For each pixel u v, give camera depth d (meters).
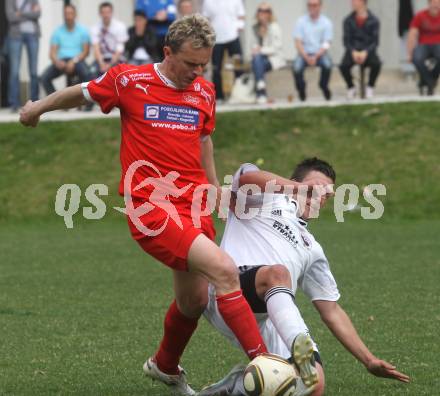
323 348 22.80
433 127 54.34
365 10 59.66
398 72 77.69
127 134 18.27
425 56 60.41
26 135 55.41
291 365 16.69
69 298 29.31
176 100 18.19
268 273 17.64
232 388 17.59
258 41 60.88
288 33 79.31
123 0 77.38
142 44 58.66
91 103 18.80
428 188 49.53
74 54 59.09
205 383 20.02
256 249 18.31
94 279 32.62
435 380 19.67
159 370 19.16
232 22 60.34
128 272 34.00
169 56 18.03
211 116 18.67
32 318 26.44
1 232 45.84
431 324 25.00
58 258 37.34
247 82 61.94
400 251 37.66
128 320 26.08
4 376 20.34
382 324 25.08
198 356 22.20
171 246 17.58
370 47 59.56
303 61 59.62
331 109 56.56
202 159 19.17
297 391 16.55
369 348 22.53
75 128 55.88
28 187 51.09
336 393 18.73
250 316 17.30
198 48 17.73
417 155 52.06
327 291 18.73
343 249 38.28
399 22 80.19
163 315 26.70
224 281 17.31
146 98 18.11
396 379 18.27
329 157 52.47
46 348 22.94
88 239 42.84
